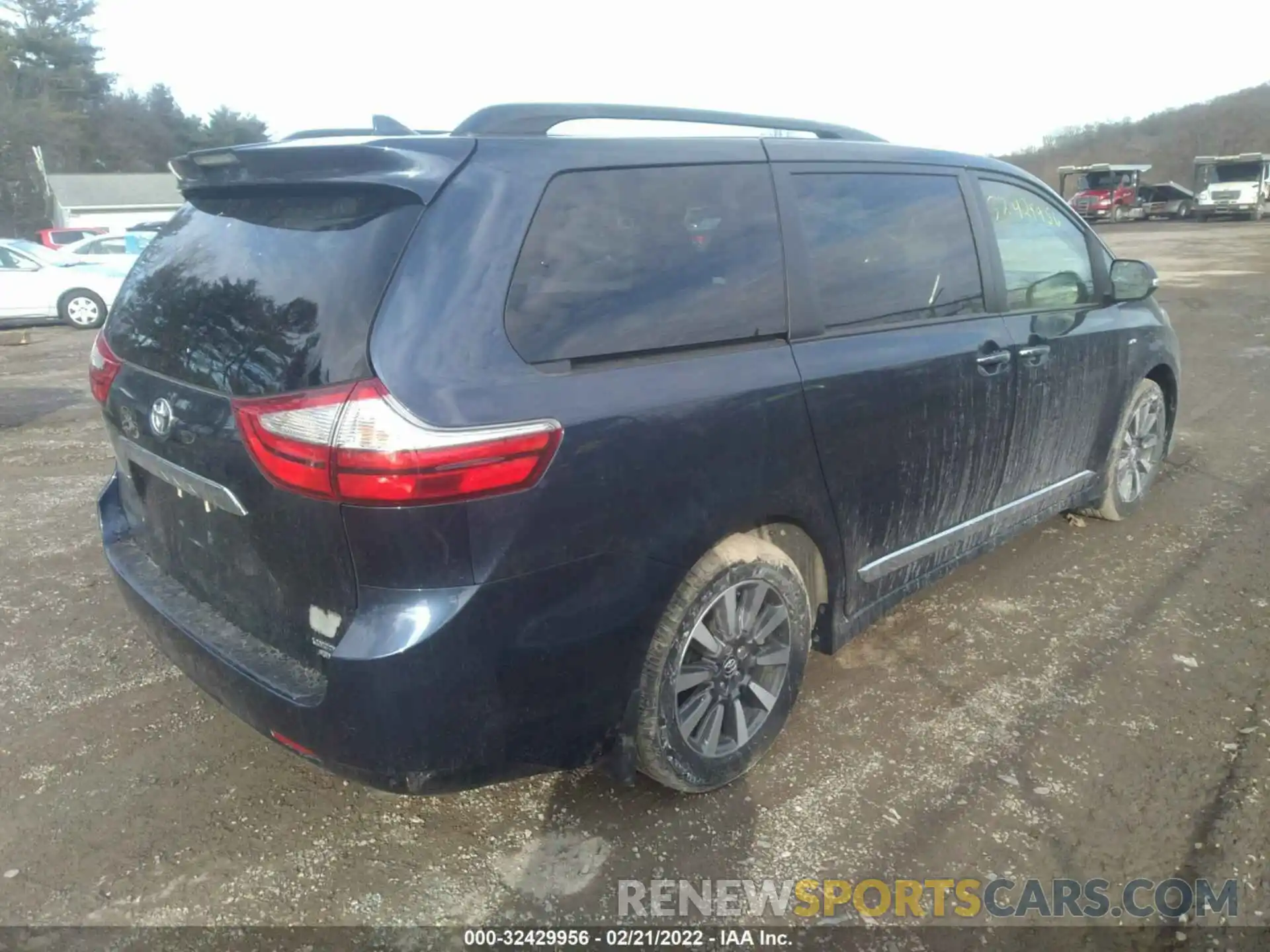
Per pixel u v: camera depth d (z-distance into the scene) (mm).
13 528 5090
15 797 2873
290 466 2176
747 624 2838
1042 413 3969
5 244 15828
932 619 4020
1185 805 2863
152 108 71500
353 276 2219
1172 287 16328
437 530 2137
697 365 2590
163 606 2750
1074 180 47062
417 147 2354
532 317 2307
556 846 2695
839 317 3033
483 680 2246
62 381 9773
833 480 2967
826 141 3172
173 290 2682
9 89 55844
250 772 3012
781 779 2975
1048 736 3199
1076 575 4453
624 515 2398
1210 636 3885
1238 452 6418
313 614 2316
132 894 2500
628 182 2572
